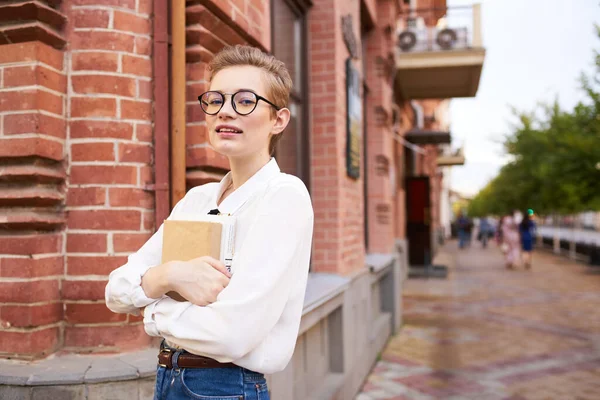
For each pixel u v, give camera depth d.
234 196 1.22
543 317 7.19
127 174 2.03
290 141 4.06
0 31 1.90
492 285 10.98
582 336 5.96
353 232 4.83
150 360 1.93
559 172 12.40
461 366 4.84
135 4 2.08
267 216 1.12
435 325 6.96
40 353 1.91
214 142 1.20
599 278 12.16
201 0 2.19
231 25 2.45
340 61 4.48
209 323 1.05
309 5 4.38
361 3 6.05
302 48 4.34
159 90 2.10
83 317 1.98
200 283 1.08
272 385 2.46
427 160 17.47
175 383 1.18
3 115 1.91
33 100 1.88
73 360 1.93
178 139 2.13
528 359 5.03
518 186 18.95
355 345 4.52
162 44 2.11
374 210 7.02
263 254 1.09
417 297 9.41
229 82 1.19
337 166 4.29
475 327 6.59
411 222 12.94
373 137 7.04
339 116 4.39
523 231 15.09
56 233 1.98
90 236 1.99
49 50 1.94
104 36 2.01
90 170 1.99
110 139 2.01
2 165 1.94
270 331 1.18
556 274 13.17
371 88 7.04
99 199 2.00
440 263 16.38
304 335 3.47
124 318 2.02
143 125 2.08
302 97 4.33
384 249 6.92
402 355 5.54
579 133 11.70
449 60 9.89
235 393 1.16
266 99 1.20
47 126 1.92
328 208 4.28
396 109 9.10
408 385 4.52
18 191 1.92
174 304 1.11
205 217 1.17
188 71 2.23
